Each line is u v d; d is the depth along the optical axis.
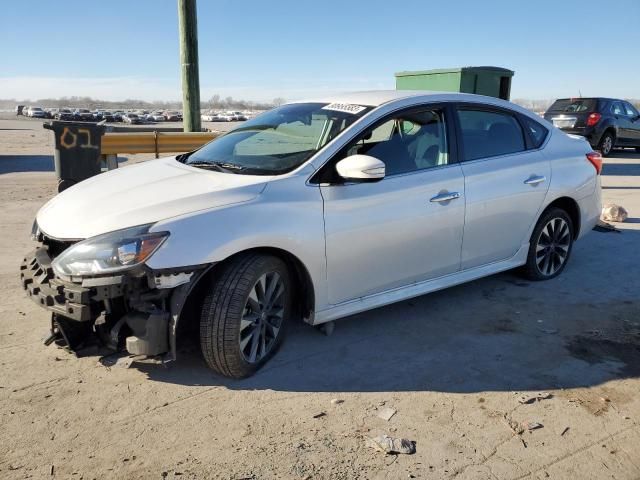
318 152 3.71
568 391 3.39
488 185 4.47
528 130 5.00
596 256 6.15
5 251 5.93
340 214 3.65
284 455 2.76
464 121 4.49
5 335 3.97
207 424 3.00
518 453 2.80
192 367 3.59
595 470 2.69
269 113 4.71
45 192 9.55
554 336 4.13
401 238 3.95
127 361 3.27
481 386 3.43
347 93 4.54
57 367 3.55
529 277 5.21
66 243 3.37
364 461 2.72
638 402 3.28
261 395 3.29
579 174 5.25
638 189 10.69
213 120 69.25
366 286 3.90
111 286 3.03
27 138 25.23
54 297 3.16
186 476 2.60
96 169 7.84
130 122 59.72
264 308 3.50
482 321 4.38
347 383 3.44
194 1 8.15
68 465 2.66
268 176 3.59
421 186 4.04
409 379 3.50
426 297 4.86
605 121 16.45
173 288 3.12
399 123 4.09
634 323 4.38
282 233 3.40
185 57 8.38
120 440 2.85
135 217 3.20
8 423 2.97
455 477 2.62
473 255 4.51
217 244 3.18
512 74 10.70
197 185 3.54
